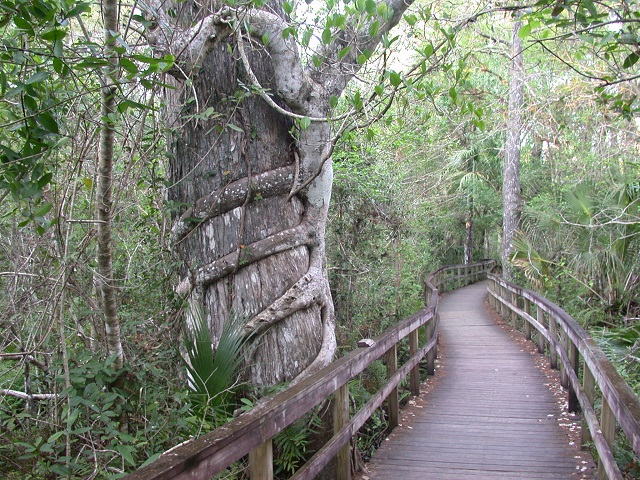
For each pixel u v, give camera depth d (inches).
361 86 273.3
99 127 138.3
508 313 546.0
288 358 180.2
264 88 178.5
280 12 186.4
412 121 339.3
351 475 172.4
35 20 111.0
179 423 145.0
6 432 149.6
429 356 325.4
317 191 192.7
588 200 394.3
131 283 192.4
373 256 357.7
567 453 189.0
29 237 167.6
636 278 376.2
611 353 280.2
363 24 162.6
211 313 180.9
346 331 313.0
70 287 163.2
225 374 167.2
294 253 187.3
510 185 675.4
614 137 408.2
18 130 116.3
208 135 181.9
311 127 184.2
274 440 172.7
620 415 115.0
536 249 538.9
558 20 165.8
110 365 147.5
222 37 176.9
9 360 188.7
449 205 849.5
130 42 195.3
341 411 157.9
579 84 365.4
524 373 322.3
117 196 156.3
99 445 139.2
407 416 240.5
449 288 898.7
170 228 192.9
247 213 181.6
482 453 191.2
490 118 573.6
